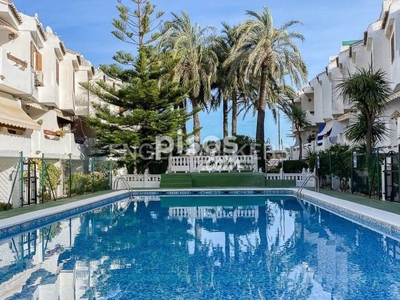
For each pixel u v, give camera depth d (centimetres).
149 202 2027
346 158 1966
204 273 730
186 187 2558
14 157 1706
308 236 1090
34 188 1712
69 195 1984
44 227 1294
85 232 1200
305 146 4072
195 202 2011
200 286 653
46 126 2420
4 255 895
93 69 2958
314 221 1353
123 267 779
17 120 1800
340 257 842
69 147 2427
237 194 2316
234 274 721
